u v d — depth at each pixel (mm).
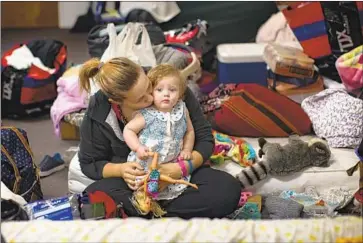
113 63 2541
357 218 2102
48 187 3449
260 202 2828
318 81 3904
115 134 2688
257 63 4105
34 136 4113
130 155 2682
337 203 2846
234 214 2740
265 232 2010
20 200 2590
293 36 4234
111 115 2668
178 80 2631
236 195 2682
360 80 3568
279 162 2984
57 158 3664
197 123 2811
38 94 4367
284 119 3434
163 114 2621
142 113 2621
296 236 1993
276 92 3717
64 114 3896
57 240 1982
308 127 3469
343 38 4008
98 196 2539
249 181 2961
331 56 4016
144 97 2574
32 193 2977
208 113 3516
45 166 3580
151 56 3598
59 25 6375
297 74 3836
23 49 4469
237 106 3434
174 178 2621
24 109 4359
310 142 3121
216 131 3463
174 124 2625
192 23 4551
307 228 2020
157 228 2023
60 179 3551
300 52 3979
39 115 4461
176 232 2000
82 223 2066
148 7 4691
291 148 3041
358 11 4035
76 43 5801
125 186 2660
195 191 2641
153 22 4707
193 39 4453
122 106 2645
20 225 2051
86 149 2730
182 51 3932
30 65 4375
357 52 3619
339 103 3379
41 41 4543
